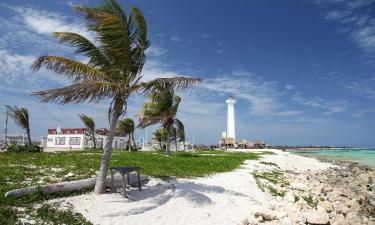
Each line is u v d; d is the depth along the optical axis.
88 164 22.08
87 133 67.81
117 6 13.58
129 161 26.83
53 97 12.27
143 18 14.45
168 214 12.33
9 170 17.33
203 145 105.62
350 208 16.94
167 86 13.70
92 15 13.30
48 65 13.02
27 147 37.19
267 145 128.62
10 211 10.34
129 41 13.91
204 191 15.95
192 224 11.75
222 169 25.34
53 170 18.42
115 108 14.15
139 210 12.33
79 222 10.66
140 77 14.30
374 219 15.45
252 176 22.91
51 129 70.56
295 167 41.00
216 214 12.95
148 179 16.89
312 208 15.23
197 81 13.64
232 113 109.69
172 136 62.75
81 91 12.30
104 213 11.68
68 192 13.09
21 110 40.25
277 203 14.91
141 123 42.28
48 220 10.33
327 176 32.47
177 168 23.73
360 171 39.72
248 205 14.48
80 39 13.82
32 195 11.90
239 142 115.31
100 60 14.27
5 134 51.50
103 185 13.80
